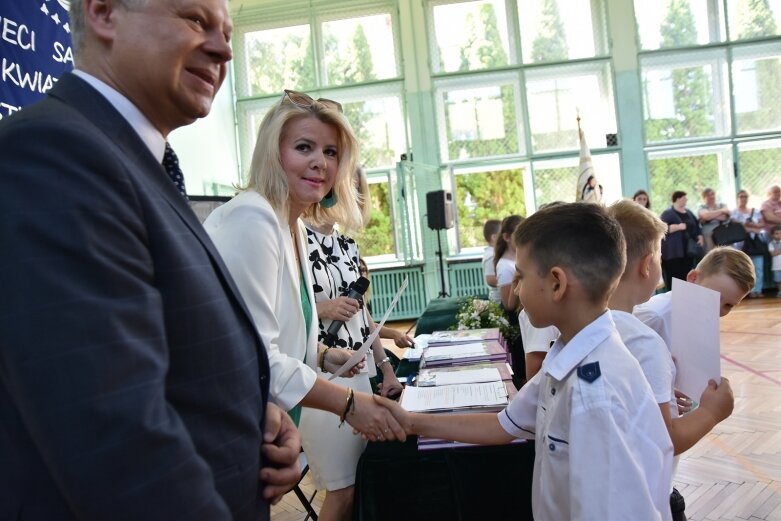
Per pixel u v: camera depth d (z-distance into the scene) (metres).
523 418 1.20
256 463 0.76
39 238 0.53
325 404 1.22
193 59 0.78
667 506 0.94
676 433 1.11
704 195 7.86
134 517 0.52
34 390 0.50
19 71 2.02
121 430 0.52
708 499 2.37
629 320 1.13
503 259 3.08
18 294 0.51
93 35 0.75
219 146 7.89
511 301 2.80
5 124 0.59
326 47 8.64
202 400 0.68
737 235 7.55
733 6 8.20
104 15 0.75
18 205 0.53
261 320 1.12
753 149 8.28
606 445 0.89
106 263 0.55
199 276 0.70
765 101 8.26
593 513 0.88
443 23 8.48
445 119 8.56
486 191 8.60
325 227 1.88
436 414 1.31
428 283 8.36
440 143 8.56
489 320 2.82
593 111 8.45
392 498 1.35
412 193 8.00
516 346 2.77
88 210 0.55
